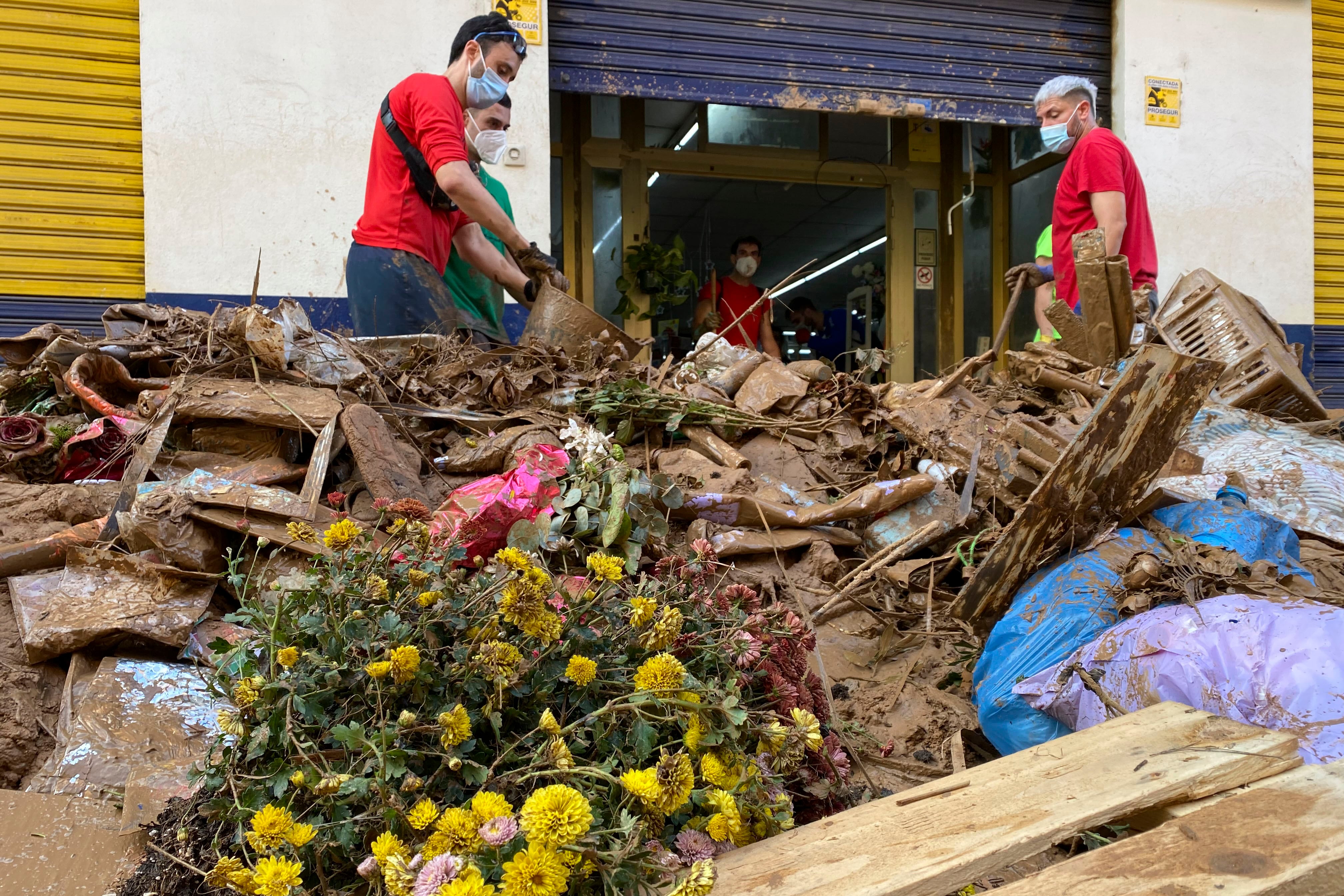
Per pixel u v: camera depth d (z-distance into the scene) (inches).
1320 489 114.7
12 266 194.1
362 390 116.5
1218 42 263.9
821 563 104.0
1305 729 63.7
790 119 292.7
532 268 145.3
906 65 254.2
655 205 363.3
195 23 191.6
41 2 192.5
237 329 110.0
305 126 198.4
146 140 189.9
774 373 135.0
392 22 202.8
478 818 48.1
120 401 117.6
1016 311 305.9
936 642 96.0
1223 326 155.4
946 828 54.6
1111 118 266.7
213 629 83.3
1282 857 48.6
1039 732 77.2
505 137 159.6
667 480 102.7
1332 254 283.9
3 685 74.9
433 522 87.7
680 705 57.2
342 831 50.1
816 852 53.5
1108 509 91.2
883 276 312.0
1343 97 280.7
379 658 59.2
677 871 48.8
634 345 146.0
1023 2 260.4
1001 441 101.2
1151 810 56.2
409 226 146.1
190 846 56.2
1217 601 75.2
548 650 60.3
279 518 89.4
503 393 123.6
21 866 57.3
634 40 231.0
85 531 90.7
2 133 192.2
